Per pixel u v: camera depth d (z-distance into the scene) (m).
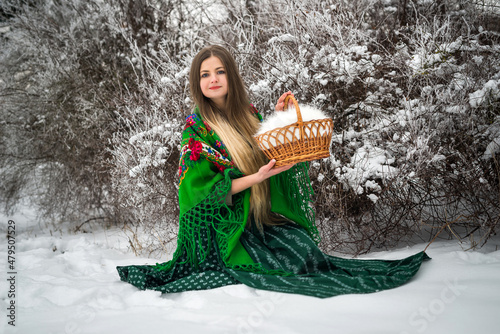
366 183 3.00
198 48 4.64
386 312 1.86
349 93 3.28
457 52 3.25
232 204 2.52
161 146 3.61
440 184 3.10
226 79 2.60
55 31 4.97
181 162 2.49
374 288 2.14
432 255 2.74
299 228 2.60
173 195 3.68
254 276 2.31
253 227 2.57
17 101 4.94
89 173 4.77
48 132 4.79
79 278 2.80
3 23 5.17
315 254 2.43
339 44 3.34
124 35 4.36
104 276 2.85
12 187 5.02
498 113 3.01
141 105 3.89
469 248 2.83
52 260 3.39
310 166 3.20
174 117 3.79
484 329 1.64
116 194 4.24
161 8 5.02
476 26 3.68
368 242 3.33
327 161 3.18
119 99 4.18
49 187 4.89
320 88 3.31
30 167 4.96
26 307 2.26
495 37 3.52
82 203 4.84
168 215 3.72
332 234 3.21
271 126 2.24
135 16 4.98
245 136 2.61
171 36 4.91
